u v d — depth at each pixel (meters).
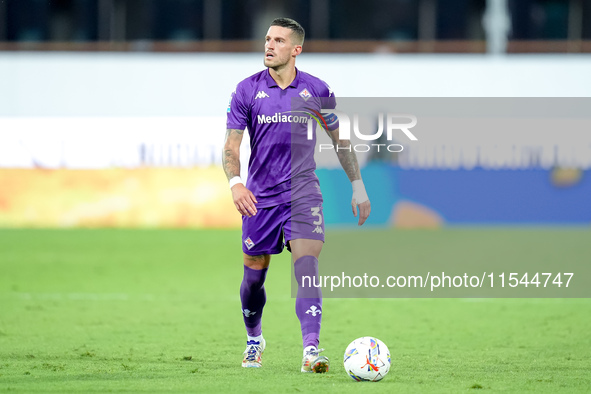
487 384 18.66
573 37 76.69
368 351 18.80
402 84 62.78
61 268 48.34
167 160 64.44
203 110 64.12
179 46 67.44
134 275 46.12
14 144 64.25
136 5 77.50
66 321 31.58
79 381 18.69
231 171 20.27
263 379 19.03
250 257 20.77
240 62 63.81
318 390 17.42
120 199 64.81
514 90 62.66
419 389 17.77
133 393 16.97
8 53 65.44
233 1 77.56
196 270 48.22
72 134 64.31
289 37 20.36
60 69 63.56
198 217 64.69
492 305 36.97
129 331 29.17
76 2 77.38
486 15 74.62
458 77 62.72
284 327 30.42
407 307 36.28
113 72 63.66
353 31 77.56
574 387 18.39
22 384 18.19
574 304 37.34
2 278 44.56
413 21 77.38
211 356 23.64
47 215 65.12
